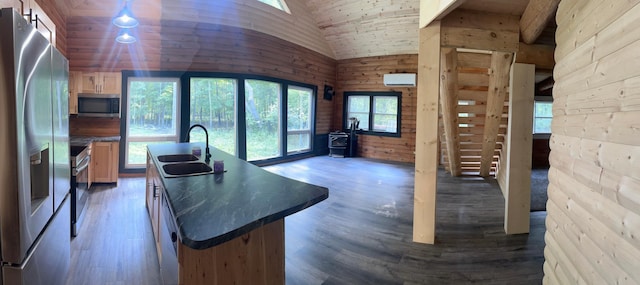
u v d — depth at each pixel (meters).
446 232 3.38
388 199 4.57
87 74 5.24
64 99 2.24
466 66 4.09
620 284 1.13
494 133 4.84
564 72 1.71
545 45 3.27
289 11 6.78
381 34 7.26
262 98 7.01
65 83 2.28
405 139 8.01
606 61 1.25
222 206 1.47
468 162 6.39
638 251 1.03
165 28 5.59
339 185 5.40
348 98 8.89
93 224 3.37
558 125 1.78
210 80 6.16
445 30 3.01
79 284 2.24
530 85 3.27
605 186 1.24
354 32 7.53
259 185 1.88
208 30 5.93
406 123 8.00
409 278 2.42
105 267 2.48
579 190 1.48
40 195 1.87
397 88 8.05
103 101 5.20
